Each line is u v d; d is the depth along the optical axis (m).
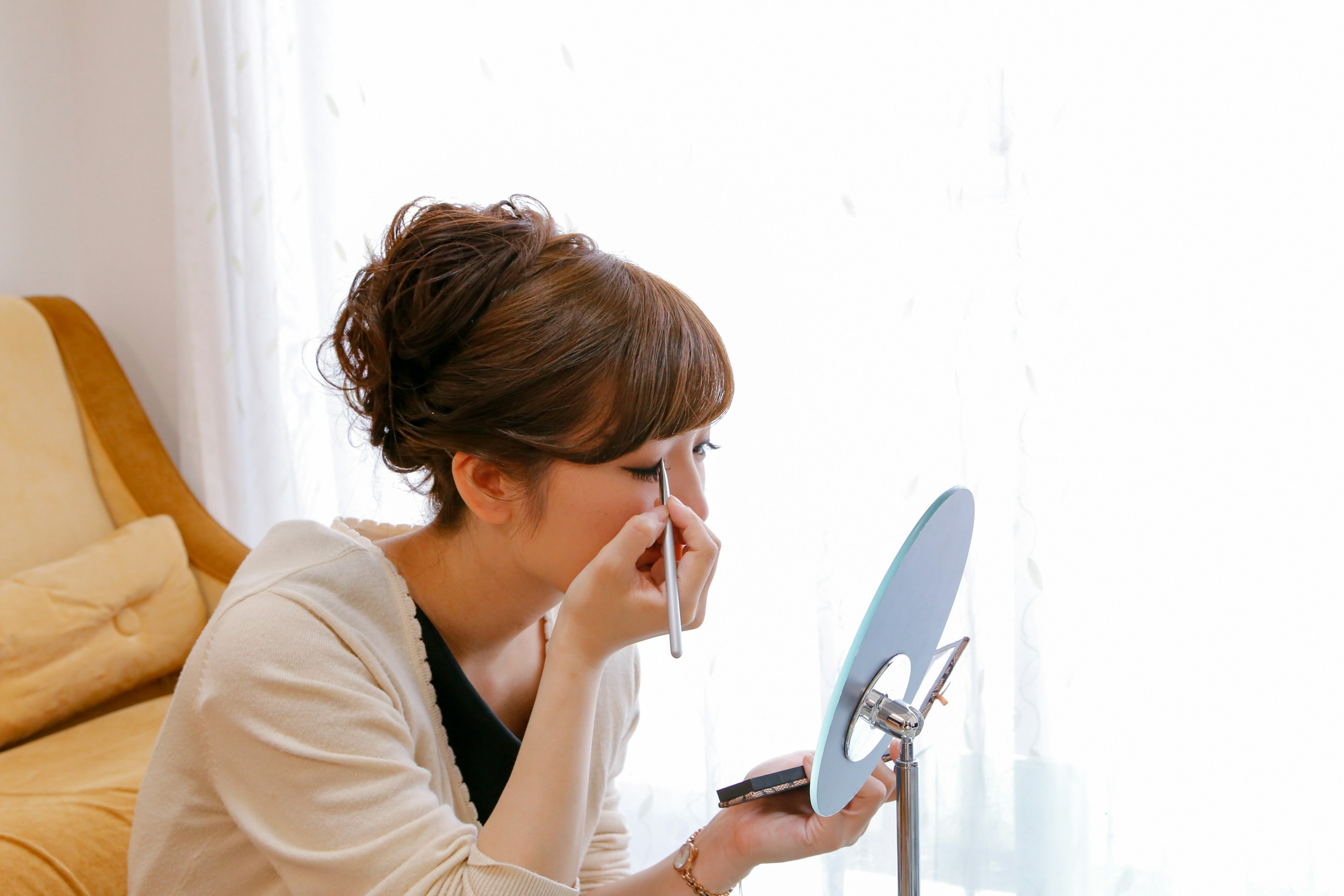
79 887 1.29
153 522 1.99
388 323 0.79
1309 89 1.62
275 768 0.73
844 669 0.61
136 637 1.85
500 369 0.73
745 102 1.86
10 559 1.88
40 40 2.30
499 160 2.01
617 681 1.02
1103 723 1.80
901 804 0.74
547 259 0.77
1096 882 1.83
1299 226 1.64
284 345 2.19
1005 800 1.84
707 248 1.88
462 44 2.03
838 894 1.89
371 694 0.77
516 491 0.77
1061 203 1.72
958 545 0.70
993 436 1.78
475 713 0.86
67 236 2.38
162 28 2.29
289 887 0.74
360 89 2.08
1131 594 1.76
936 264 1.80
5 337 2.02
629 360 0.72
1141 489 1.74
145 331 2.38
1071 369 1.74
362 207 2.10
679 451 0.78
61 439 2.04
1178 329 1.71
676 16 1.88
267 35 2.13
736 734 1.94
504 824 0.73
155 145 2.32
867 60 1.80
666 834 2.00
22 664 1.67
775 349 1.88
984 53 1.73
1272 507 1.68
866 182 1.81
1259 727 1.72
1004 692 1.82
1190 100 1.68
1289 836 1.71
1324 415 1.65
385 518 2.05
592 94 1.95
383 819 0.71
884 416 1.84
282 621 0.76
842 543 1.85
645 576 0.76
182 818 0.79
